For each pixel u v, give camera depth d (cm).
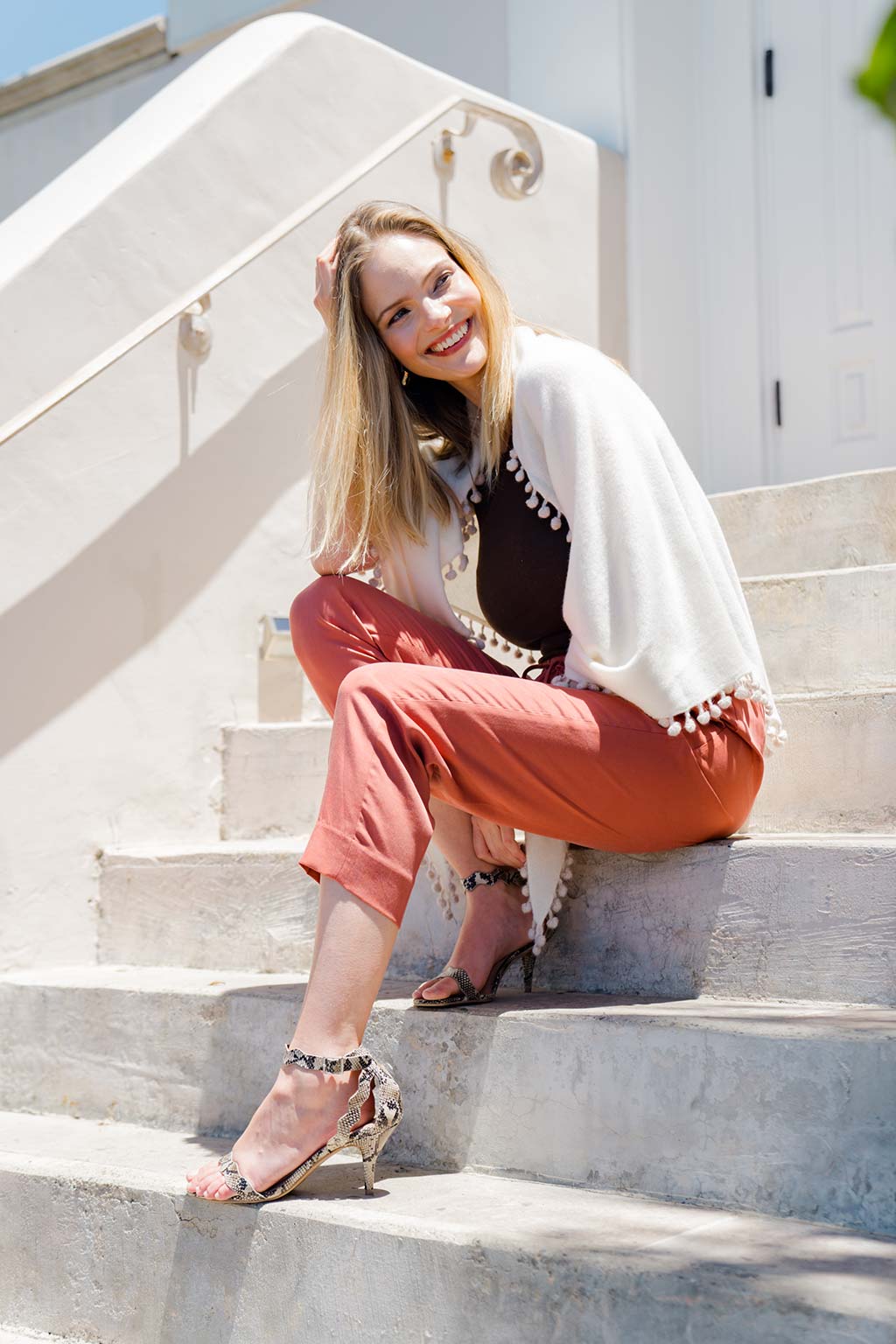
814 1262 107
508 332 172
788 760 185
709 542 162
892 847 144
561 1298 111
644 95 366
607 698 152
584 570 152
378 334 174
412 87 303
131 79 468
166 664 248
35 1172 158
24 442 226
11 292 224
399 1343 122
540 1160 142
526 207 334
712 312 376
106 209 240
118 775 239
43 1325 154
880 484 262
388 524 173
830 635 219
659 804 153
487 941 162
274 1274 133
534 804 150
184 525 252
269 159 270
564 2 377
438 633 170
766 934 153
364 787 139
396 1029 156
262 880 213
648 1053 134
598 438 157
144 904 227
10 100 500
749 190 372
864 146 356
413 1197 135
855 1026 127
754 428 368
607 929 167
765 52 374
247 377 265
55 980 206
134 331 236
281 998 171
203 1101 179
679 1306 104
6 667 222
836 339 359
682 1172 131
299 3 432
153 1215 145
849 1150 120
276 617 265
